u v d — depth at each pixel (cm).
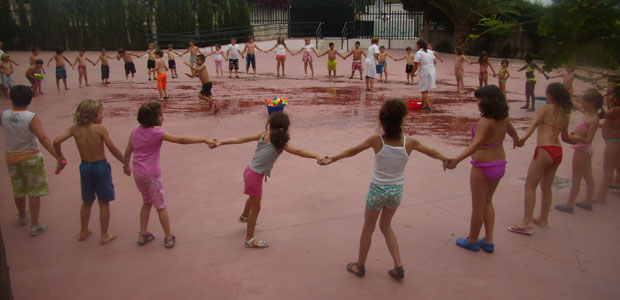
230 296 370
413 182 653
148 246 459
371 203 381
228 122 1066
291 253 445
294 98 1466
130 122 1073
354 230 496
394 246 394
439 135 945
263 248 454
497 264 423
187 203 573
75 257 435
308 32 3297
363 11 3300
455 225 509
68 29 3253
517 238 477
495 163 421
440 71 2328
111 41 3266
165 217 454
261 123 1053
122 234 486
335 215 536
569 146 852
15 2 3331
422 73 1246
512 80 2008
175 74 2117
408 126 1038
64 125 1033
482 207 433
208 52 2917
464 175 684
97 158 449
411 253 445
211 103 1232
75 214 540
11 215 539
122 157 461
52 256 436
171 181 656
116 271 410
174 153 802
